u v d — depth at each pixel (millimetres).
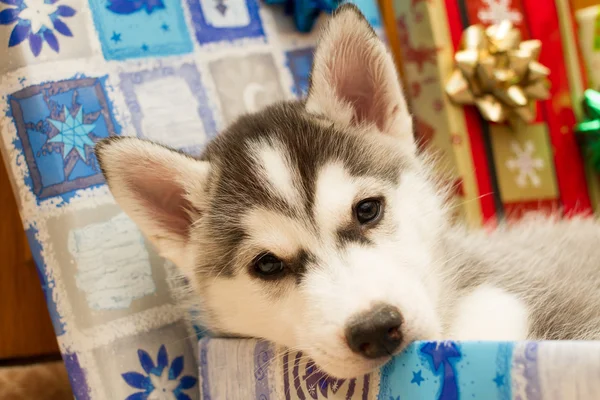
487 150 526
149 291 428
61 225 412
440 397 294
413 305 333
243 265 375
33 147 416
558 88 554
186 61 475
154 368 422
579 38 572
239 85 491
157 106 458
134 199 389
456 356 290
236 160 387
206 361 400
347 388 332
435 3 518
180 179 395
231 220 380
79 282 411
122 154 376
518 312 375
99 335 410
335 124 397
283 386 357
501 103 521
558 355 268
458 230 438
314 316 338
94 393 408
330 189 365
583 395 264
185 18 479
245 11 504
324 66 399
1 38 419
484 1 533
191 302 429
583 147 552
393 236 369
